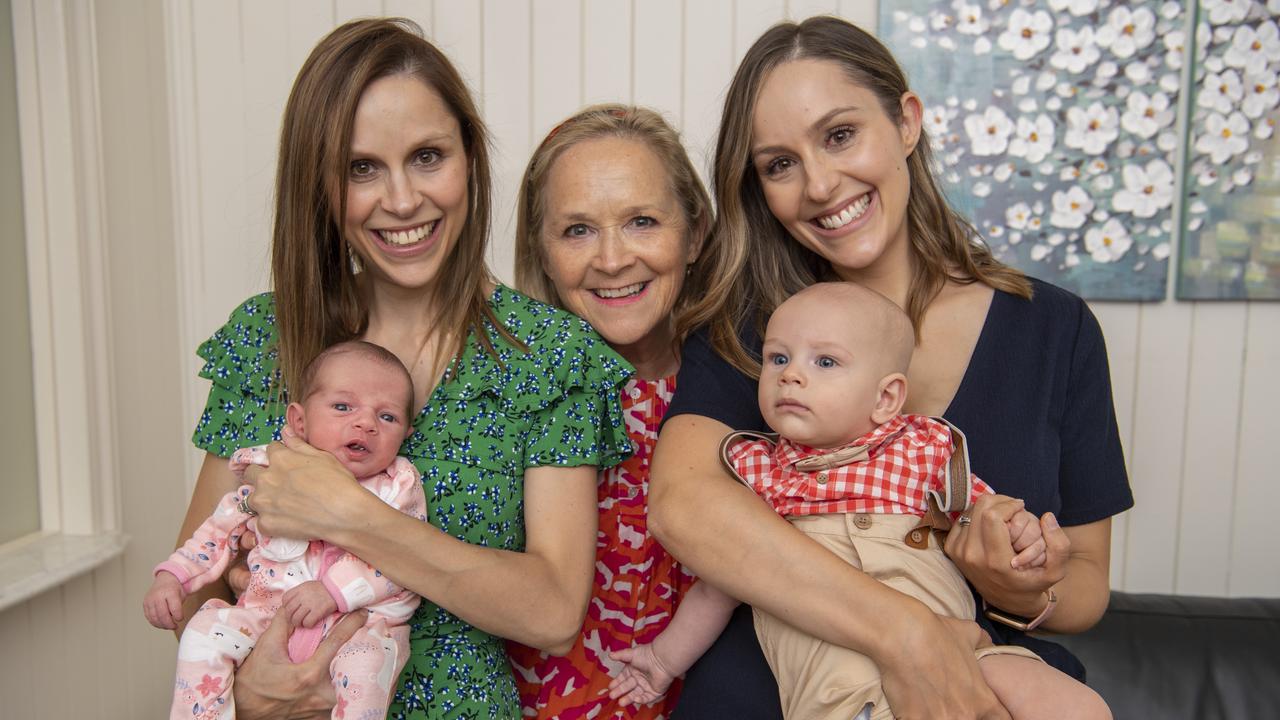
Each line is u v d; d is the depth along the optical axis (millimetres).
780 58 1295
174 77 2510
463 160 1257
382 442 1193
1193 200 2340
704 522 1180
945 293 1377
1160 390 2418
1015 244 2402
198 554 1211
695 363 1383
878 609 1090
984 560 1156
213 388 1352
